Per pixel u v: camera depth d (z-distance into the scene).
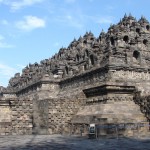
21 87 88.12
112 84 39.56
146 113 38.75
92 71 50.97
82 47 71.19
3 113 40.47
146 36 56.03
